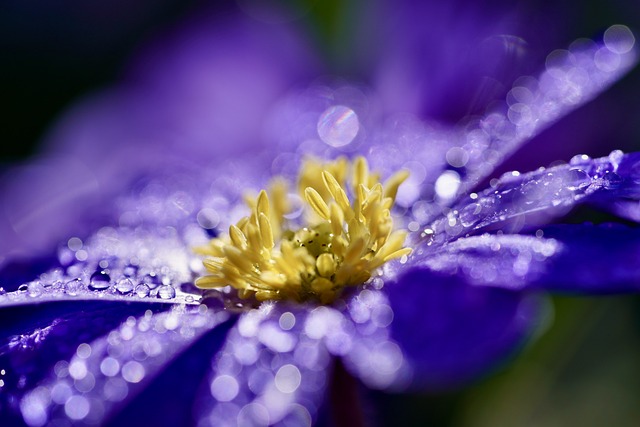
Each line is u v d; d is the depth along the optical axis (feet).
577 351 0.45
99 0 0.76
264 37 0.70
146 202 0.45
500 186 0.39
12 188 0.63
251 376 0.33
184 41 0.72
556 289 0.32
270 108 0.67
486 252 0.35
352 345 0.33
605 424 0.45
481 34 0.60
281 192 0.40
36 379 0.35
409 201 0.42
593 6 0.58
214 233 0.43
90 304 0.37
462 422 0.44
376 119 0.58
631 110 0.51
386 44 0.64
